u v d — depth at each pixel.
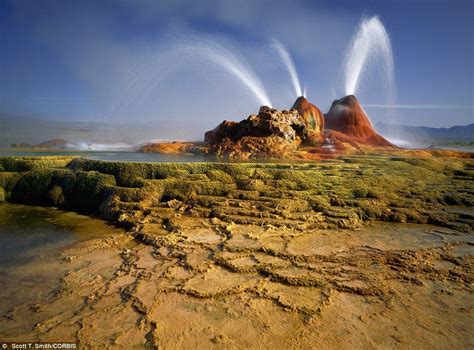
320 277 8.41
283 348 6.01
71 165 18.23
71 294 7.86
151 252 10.16
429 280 8.42
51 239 11.61
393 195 14.93
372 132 33.72
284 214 12.70
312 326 6.62
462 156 26.30
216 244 10.39
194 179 15.84
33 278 8.70
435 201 14.88
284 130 25.70
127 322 6.75
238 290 7.86
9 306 7.40
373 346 6.07
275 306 7.29
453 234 11.71
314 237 11.11
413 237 11.37
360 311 7.12
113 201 14.48
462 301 7.51
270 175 16.16
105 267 9.30
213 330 6.47
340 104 35.84
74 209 15.84
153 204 14.57
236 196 14.52
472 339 6.25
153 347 6.01
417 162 20.78
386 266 9.14
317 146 27.59
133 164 16.64
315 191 14.98
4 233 12.26
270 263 9.04
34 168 18.25
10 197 17.11
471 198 14.82
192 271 8.76
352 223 12.38
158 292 7.79
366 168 18.75
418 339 6.25
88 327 6.60
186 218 12.93
